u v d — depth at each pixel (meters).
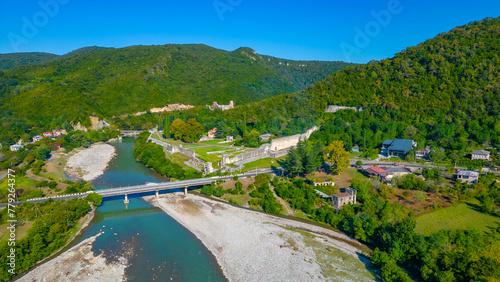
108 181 142.50
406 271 70.75
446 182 115.81
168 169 146.25
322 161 137.88
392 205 96.62
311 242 86.06
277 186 119.00
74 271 72.94
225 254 81.88
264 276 71.56
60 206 97.19
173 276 72.12
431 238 73.00
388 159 151.38
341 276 69.88
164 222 101.06
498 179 113.19
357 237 85.44
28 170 143.88
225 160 149.12
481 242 73.94
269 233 91.69
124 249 83.81
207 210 109.75
